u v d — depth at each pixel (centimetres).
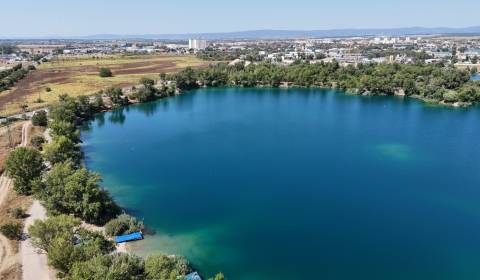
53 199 8288
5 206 8744
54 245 6131
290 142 14975
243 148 14288
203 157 13350
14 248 7006
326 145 14550
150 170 12131
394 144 14638
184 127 17400
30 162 9456
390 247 8019
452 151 13825
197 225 8750
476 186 10869
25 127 15350
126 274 5475
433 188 10731
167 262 6188
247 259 7538
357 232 8562
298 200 10062
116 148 14400
